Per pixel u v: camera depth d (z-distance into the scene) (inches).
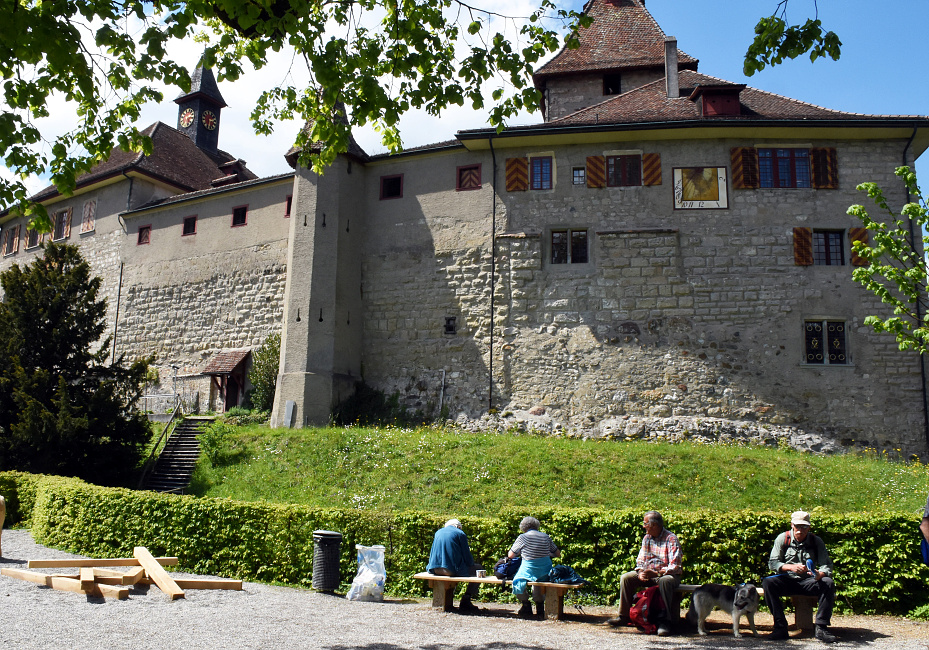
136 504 489.7
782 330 845.2
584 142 914.7
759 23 320.5
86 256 1315.2
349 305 965.2
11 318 767.7
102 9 273.1
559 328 887.7
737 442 816.3
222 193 1150.3
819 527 366.9
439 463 695.1
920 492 616.4
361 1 362.6
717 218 876.6
